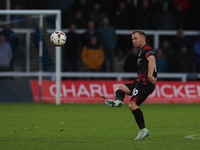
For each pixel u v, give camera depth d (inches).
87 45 2967.5
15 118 2030.0
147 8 3110.2
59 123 1852.9
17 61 2910.9
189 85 2856.8
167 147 1242.0
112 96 2800.2
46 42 2758.4
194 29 3235.7
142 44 1338.6
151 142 1337.4
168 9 3385.8
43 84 2792.8
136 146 1256.2
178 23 3164.4
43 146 1261.1
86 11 3115.2
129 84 1370.6
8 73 2881.4
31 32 2854.3
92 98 2797.7
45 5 3211.1
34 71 2871.6
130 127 1732.3
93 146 1253.7
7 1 3287.4
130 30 3125.0
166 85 2844.5
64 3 3166.8
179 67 3048.7
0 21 3011.8
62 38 1576.0
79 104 2699.3
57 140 1392.7
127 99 2810.0
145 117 2089.1
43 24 2736.2
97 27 3019.2
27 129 1667.1
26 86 2790.4
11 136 1486.2
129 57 2997.0
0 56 2854.3
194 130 1656.0
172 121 1943.9
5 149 1211.2
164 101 2819.9
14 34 2854.3
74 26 2955.2
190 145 1282.0
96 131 1617.9
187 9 3284.9
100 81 2824.8
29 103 2726.4
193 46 3166.8
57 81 2637.8
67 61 2984.7
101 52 2982.3
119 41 3142.2
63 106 2573.8
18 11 2608.3
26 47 2874.0
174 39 3063.5
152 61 1305.4
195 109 2461.9
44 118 2031.3
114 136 1489.9
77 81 2819.9
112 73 2989.7
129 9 3110.2
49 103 2733.8
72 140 1392.7
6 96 2768.2
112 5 3191.4
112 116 2118.6
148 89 1328.7
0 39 2854.3
